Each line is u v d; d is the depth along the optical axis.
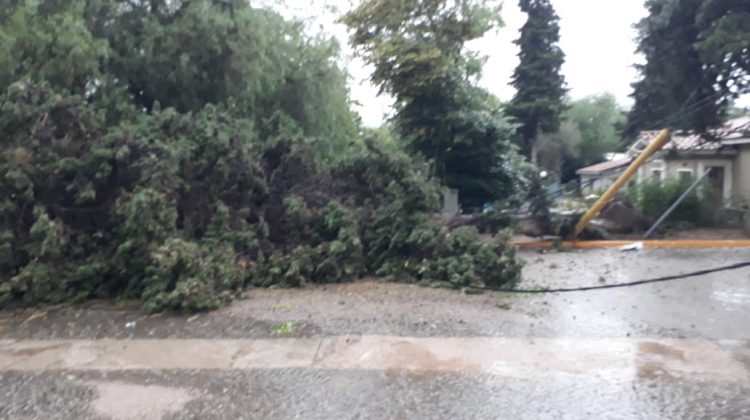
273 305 9.44
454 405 5.89
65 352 7.47
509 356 7.27
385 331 8.17
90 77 12.92
